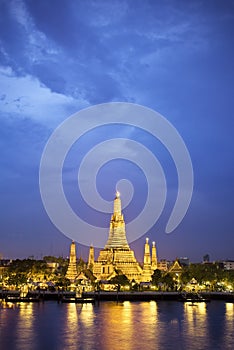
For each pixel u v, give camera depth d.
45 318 193.88
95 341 144.75
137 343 142.25
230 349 135.50
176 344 141.62
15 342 143.00
